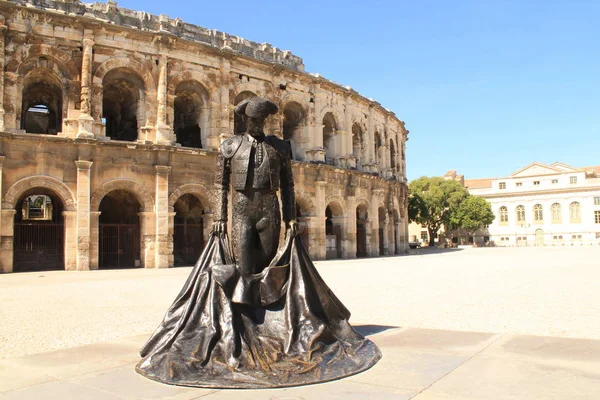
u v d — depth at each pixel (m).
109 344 10.96
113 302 19.20
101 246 43.03
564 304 17.48
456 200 105.69
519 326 13.27
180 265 44.66
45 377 8.12
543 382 7.43
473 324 13.64
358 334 9.83
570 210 126.31
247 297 9.12
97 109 38.53
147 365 8.32
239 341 8.52
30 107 45.94
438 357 9.05
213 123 44.09
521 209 132.62
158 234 39.72
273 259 10.07
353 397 6.86
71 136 37.53
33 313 16.56
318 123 53.31
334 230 55.97
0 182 34.19
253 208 10.16
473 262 45.72
